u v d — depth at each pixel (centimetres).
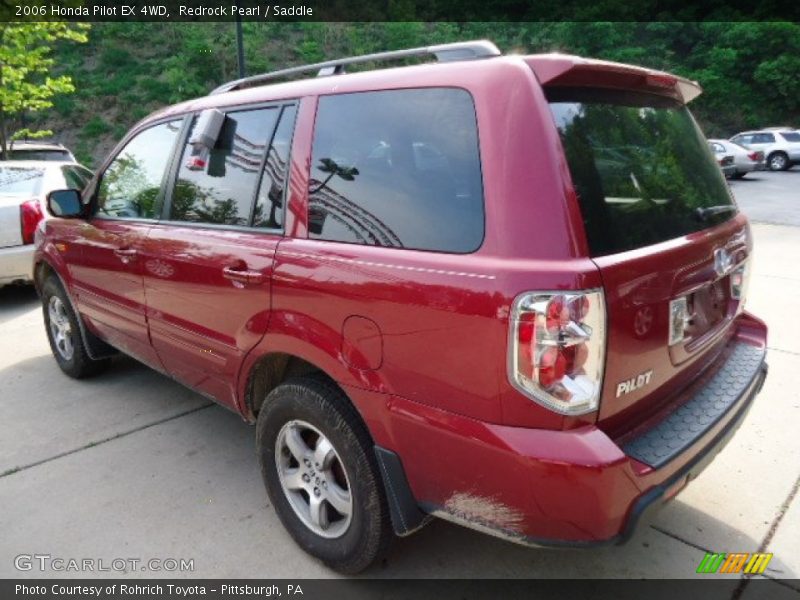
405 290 198
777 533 270
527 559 257
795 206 1410
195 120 309
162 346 329
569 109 196
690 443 201
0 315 631
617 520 181
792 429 355
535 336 174
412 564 255
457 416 191
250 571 254
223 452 348
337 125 236
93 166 2147
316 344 227
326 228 232
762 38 3603
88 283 385
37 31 1090
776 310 570
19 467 334
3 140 1230
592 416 183
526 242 179
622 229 194
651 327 197
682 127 255
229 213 277
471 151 194
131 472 328
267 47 2941
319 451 244
